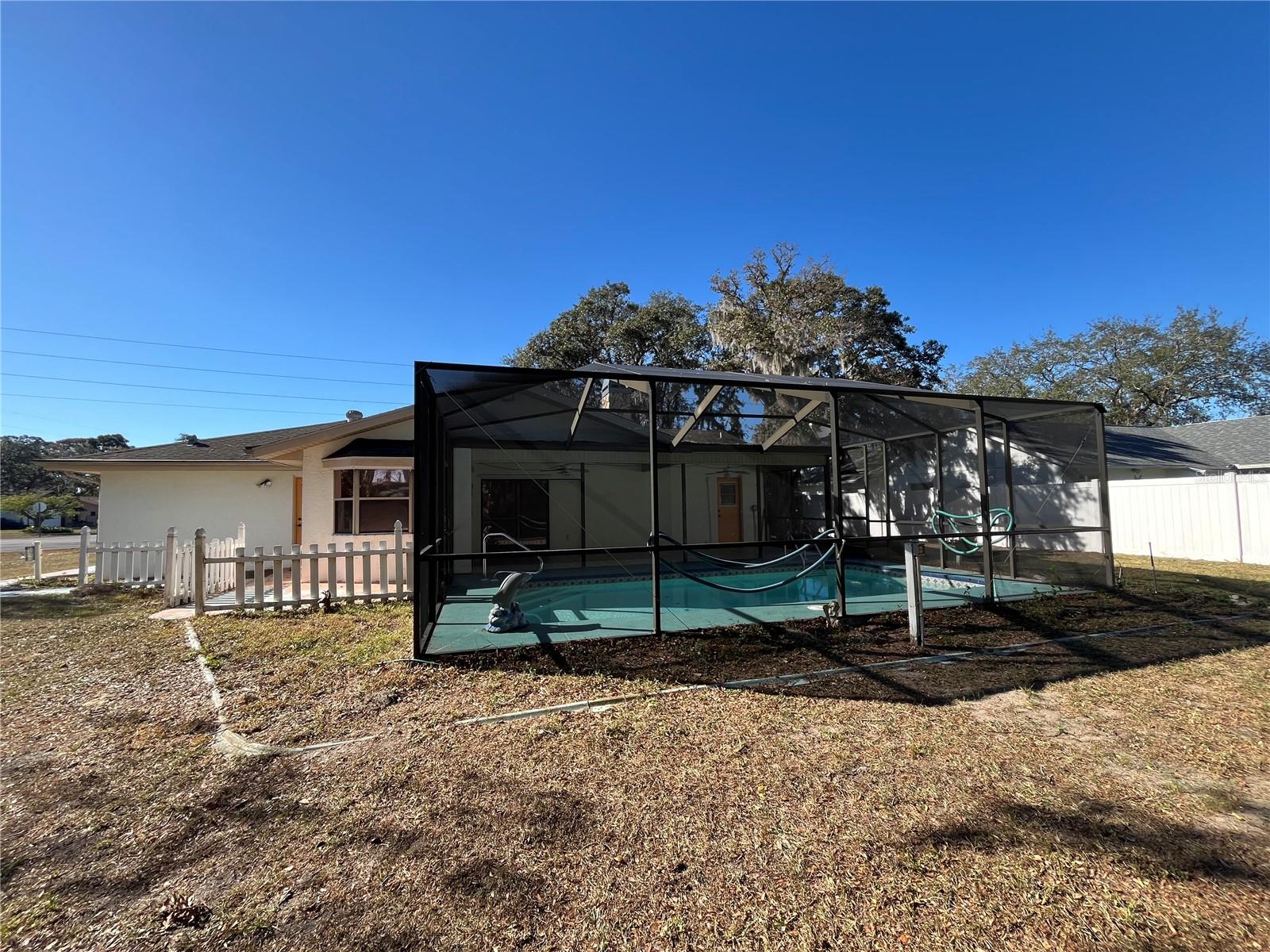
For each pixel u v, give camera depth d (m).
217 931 1.91
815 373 24.17
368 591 8.15
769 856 2.28
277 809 2.74
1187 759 3.12
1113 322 28.08
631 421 11.00
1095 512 11.62
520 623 6.29
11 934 1.91
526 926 1.92
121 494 13.77
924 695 4.18
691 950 1.79
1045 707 3.93
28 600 8.89
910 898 2.02
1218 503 11.22
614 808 2.68
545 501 13.59
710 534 14.94
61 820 2.67
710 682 4.54
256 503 14.45
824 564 11.38
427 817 2.63
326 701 4.26
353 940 1.86
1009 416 9.25
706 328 27.55
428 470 6.28
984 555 7.47
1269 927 1.85
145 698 4.39
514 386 6.98
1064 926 1.87
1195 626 6.09
